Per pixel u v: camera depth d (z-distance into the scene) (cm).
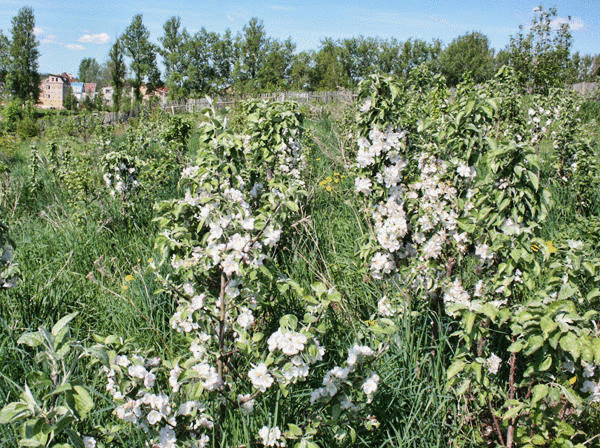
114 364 191
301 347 199
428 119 325
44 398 158
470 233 284
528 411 223
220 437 227
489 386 241
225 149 257
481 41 6259
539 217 252
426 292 313
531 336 191
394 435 250
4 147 1387
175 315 251
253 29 6612
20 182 759
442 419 251
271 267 307
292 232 434
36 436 141
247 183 397
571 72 1825
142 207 578
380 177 328
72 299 382
